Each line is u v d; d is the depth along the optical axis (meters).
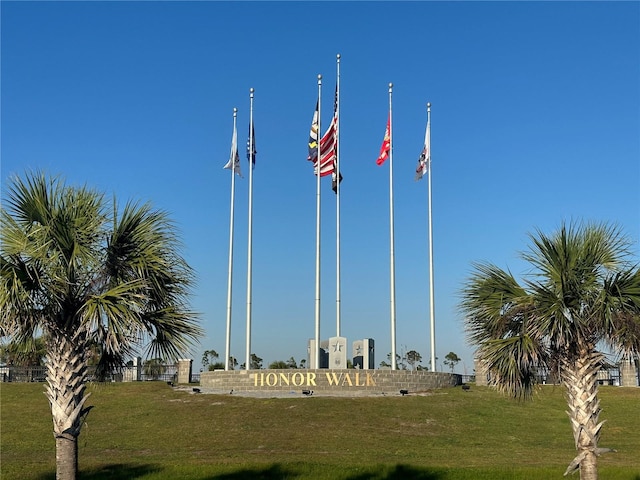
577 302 15.94
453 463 24.69
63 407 13.58
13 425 33.16
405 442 30.11
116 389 41.34
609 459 25.67
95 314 13.45
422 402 37.62
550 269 16.03
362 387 39.81
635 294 15.53
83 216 14.15
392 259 42.69
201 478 21.62
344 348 42.16
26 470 22.55
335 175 43.69
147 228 14.72
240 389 40.38
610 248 16.00
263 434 31.11
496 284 16.59
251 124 44.56
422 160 44.09
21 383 43.28
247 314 42.22
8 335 13.82
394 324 42.09
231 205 44.06
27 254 13.57
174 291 15.12
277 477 21.83
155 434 31.38
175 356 15.27
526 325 16.06
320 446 28.95
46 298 13.91
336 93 44.19
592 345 15.96
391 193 43.44
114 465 23.50
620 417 35.66
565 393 19.41
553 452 28.28
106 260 14.45
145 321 14.61
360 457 26.09
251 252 42.97
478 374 43.22
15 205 13.97
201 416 34.56
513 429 33.03
